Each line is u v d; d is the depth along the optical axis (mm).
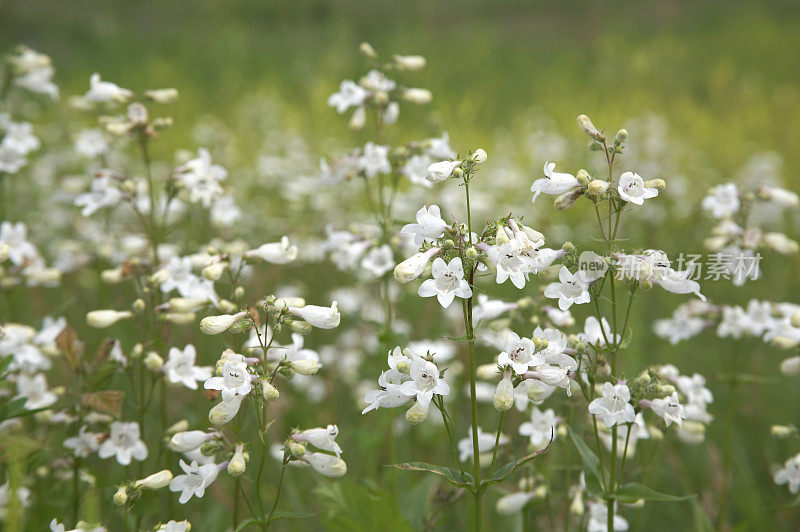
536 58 20047
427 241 3008
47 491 3941
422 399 2721
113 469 4508
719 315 4527
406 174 4836
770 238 4629
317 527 4598
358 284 7059
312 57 18500
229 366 2945
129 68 16812
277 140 11484
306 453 3068
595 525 3785
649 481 4453
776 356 6172
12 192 7957
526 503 3766
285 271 7223
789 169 11094
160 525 3027
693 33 21703
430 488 4203
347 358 6125
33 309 6176
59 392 3977
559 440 3848
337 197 8344
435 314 6699
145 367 4031
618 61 18438
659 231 8117
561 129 13930
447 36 21453
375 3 24000
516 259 2924
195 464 3123
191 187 4492
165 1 22594
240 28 20672
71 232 7781
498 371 2939
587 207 9555
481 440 3801
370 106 4992
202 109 14305
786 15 23641
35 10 21172
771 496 4863
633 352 5410
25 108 10289
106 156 7352
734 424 5473
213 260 3781
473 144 12742
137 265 4105
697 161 11344
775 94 15852
